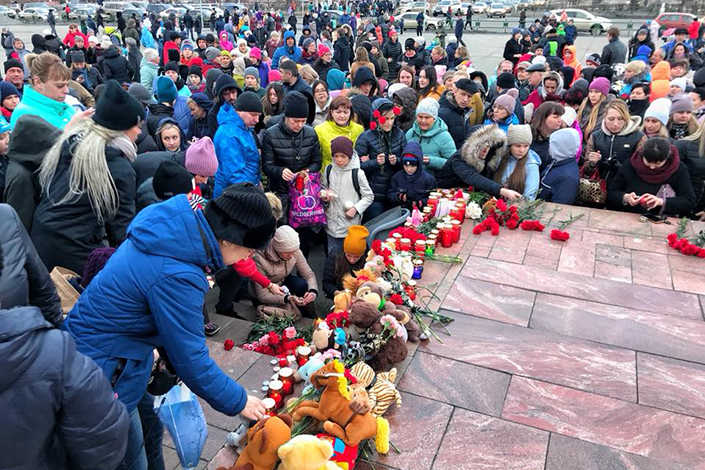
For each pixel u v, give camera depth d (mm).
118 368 1827
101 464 1454
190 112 7441
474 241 4688
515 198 5121
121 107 3217
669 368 3062
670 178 4879
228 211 1806
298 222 5223
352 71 9242
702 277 4059
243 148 5199
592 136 5477
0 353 1191
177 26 28469
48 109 4273
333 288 4652
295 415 2330
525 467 2396
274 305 4613
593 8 38062
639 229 4848
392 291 3355
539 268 4211
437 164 5676
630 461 2428
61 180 3238
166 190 3445
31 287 2047
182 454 2219
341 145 5094
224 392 1908
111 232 3449
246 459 2070
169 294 1755
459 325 3471
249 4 46250
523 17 27391
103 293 1791
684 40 13867
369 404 2287
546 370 3041
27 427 1279
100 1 38688
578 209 5246
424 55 13992
